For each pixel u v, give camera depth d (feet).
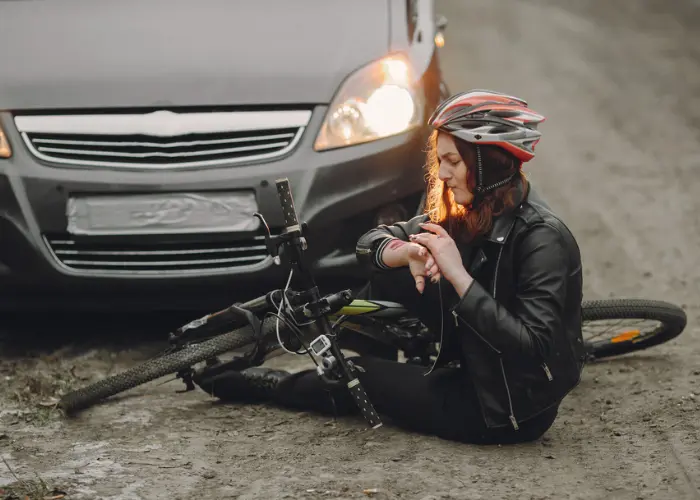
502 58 63.46
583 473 15.12
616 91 56.03
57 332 23.12
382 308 16.94
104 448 16.26
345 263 20.99
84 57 21.95
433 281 15.28
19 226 20.84
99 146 21.09
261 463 15.60
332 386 16.60
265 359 18.03
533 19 75.87
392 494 14.32
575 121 49.80
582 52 65.62
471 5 81.20
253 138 21.02
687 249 30.99
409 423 16.80
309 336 16.75
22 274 21.01
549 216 15.46
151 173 20.89
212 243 21.01
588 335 21.26
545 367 15.39
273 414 17.90
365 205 20.97
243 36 22.39
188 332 17.90
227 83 21.29
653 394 18.78
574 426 17.28
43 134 21.15
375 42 22.25
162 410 18.17
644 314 20.21
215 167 20.89
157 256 21.09
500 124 14.88
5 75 21.61
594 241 31.94
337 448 16.22
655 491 14.38
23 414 17.81
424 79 21.99
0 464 15.55
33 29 22.76
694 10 78.74
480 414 16.02
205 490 14.52
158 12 23.20
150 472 15.23
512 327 14.93
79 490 14.47
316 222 20.74
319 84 21.33
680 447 16.08
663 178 40.09
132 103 21.09
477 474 15.08
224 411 18.06
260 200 20.76
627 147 45.21
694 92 55.88
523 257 15.28
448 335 16.07
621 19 76.23
